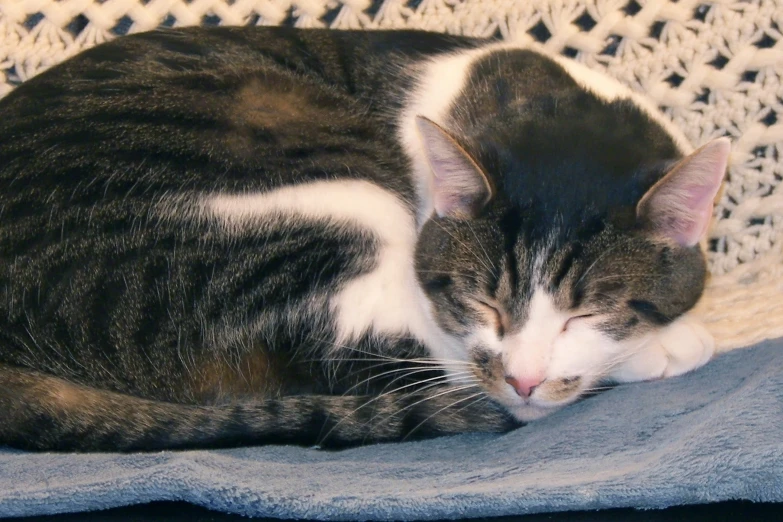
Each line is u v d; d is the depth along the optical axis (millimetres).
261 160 735
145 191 711
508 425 712
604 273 697
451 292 722
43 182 705
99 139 717
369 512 607
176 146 723
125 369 706
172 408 687
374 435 696
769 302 761
